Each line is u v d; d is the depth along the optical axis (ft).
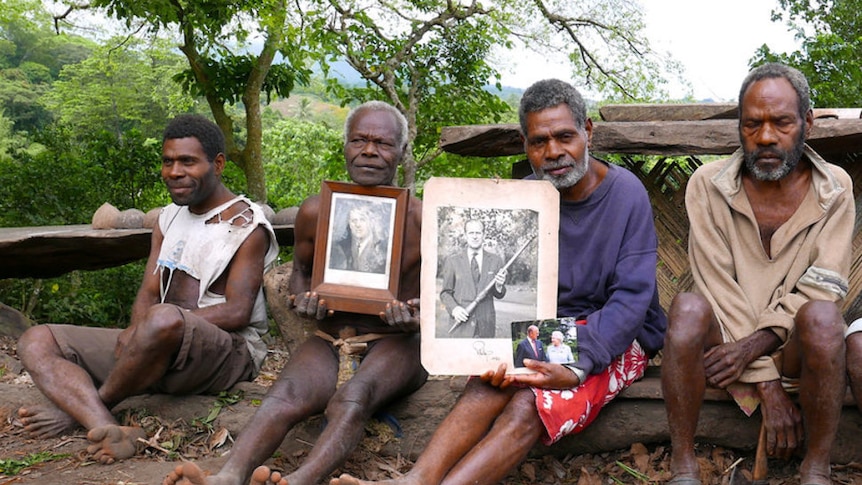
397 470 11.77
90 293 25.70
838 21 34.50
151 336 11.74
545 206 10.77
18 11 37.47
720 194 11.20
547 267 10.71
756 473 10.70
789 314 10.41
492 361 10.48
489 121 39.93
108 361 13.08
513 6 36.73
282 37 30.30
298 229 12.49
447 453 9.93
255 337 13.92
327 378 11.64
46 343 12.50
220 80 33.96
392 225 11.81
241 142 76.23
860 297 13.37
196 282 13.38
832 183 10.61
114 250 19.13
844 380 9.63
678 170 15.57
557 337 10.41
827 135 12.82
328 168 41.81
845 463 11.10
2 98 124.06
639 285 10.78
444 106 38.34
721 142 13.69
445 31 37.60
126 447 11.62
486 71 39.22
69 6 37.32
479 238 10.71
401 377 11.75
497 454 9.87
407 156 34.78
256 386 13.42
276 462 11.68
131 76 96.37
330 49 32.14
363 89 39.45
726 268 11.14
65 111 103.81
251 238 13.38
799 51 31.40
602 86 38.55
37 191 27.32
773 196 11.04
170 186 13.17
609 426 11.73
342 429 10.44
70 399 12.13
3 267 19.19
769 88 10.40
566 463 11.93
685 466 10.01
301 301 11.68
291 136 58.23
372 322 12.28
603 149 14.44
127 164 29.73
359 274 11.76
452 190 10.74
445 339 10.53
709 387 11.09
